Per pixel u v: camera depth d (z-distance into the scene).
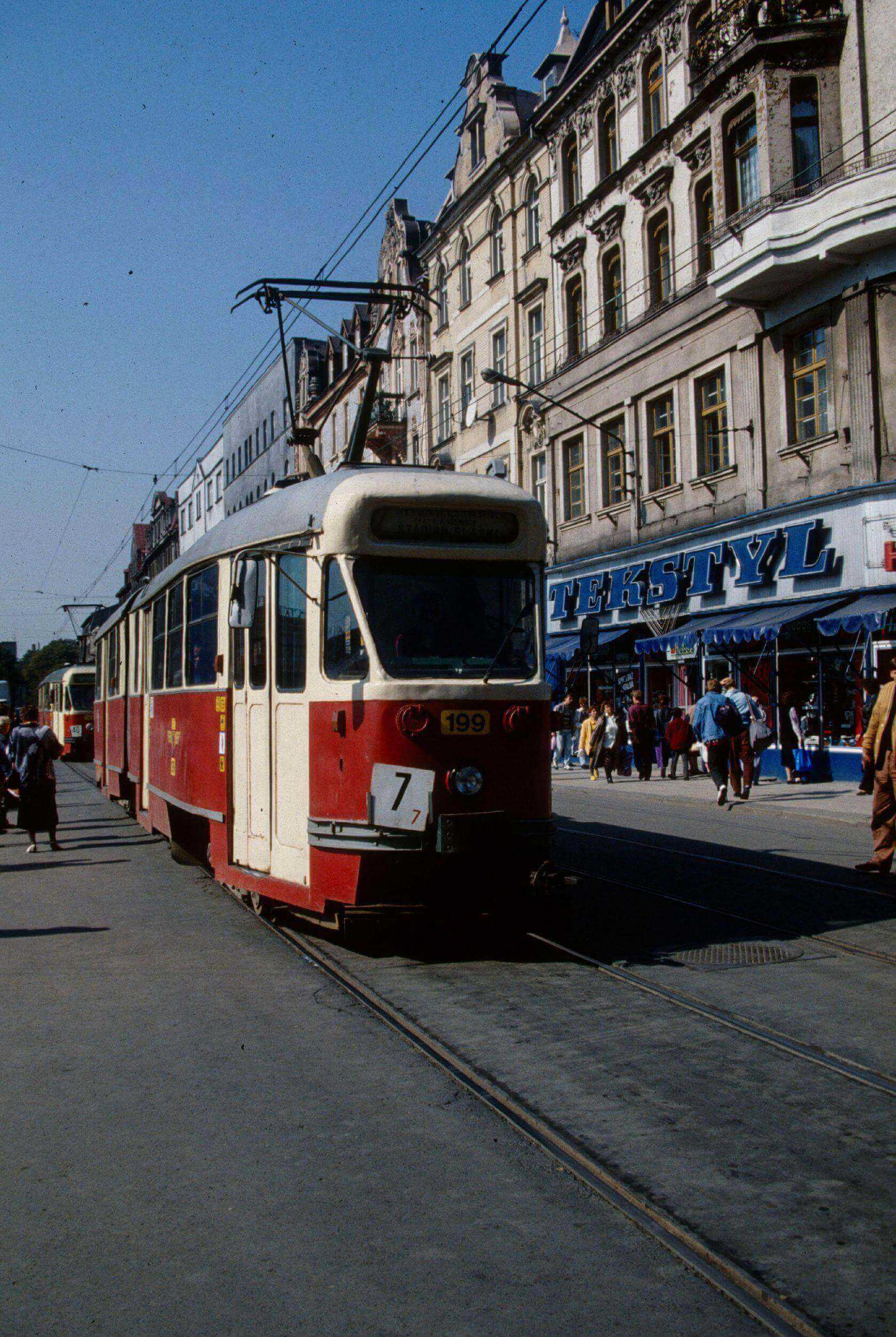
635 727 24.34
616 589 28.59
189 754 10.60
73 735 40.50
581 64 29.77
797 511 21.95
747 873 10.95
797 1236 3.65
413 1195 4.02
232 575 8.92
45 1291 3.38
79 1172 4.28
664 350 26.61
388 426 42.78
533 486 33.94
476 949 7.95
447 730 7.41
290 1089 5.16
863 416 20.33
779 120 21.55
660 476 27.56
